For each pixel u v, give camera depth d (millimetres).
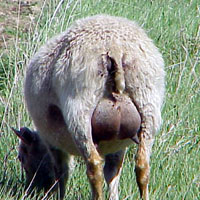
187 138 21594
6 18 30578
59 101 17391
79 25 17375
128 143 17953
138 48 16812
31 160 20578
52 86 17469
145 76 16672
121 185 19547
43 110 18156
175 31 28234
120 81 16250
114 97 16500
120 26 17188
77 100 16453
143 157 16844
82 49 16609
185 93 23234
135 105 16781
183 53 26734
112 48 16453
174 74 24234
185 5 31578
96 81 16375
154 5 30531
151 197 18047
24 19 30500
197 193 18859
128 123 16641
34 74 18172
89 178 16531
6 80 25375
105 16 17984
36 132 20578
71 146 18422
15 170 20891
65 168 19734
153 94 16844
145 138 16906
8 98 22812
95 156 16484
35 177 20453
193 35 28328
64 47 17078
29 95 18594
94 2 29438
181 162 20250
